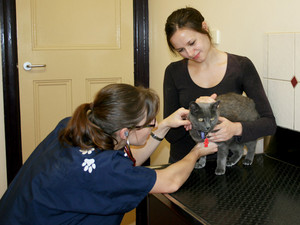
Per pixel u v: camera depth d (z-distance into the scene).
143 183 1.00
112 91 1.02
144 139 1.13
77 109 1.03
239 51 1.72
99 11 2.64
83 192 0.96
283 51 1.45
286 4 1.42
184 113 1.40
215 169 1.39
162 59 2.52
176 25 1.36
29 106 2.55
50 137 1.14
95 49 2.66
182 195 1.15
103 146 1.00
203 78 1.51
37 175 0.97
